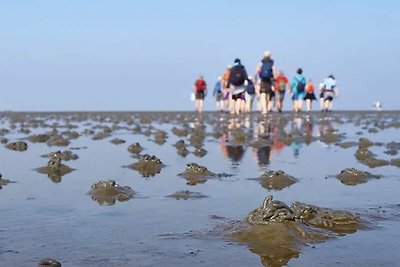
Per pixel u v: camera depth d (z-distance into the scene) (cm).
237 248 458
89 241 480
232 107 3016
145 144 1448
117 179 847
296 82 3172
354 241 480
